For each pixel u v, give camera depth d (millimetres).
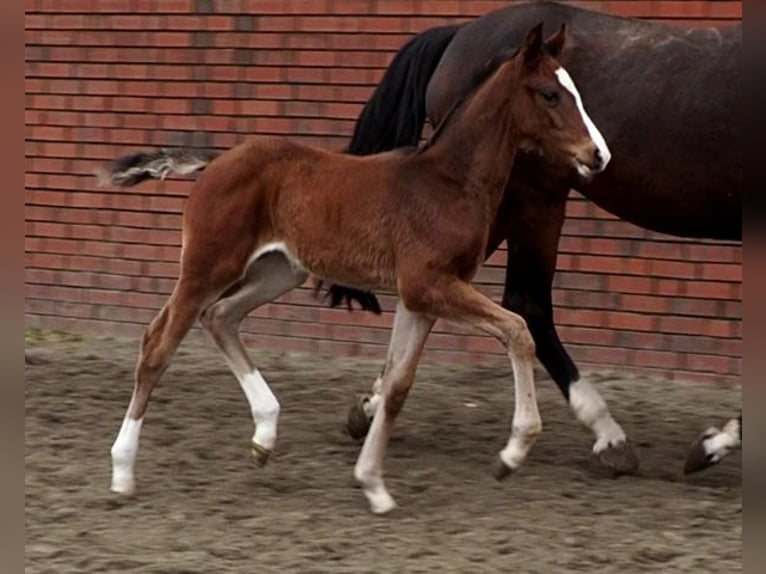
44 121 13148
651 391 10867
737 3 10859
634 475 8781
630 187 8930
